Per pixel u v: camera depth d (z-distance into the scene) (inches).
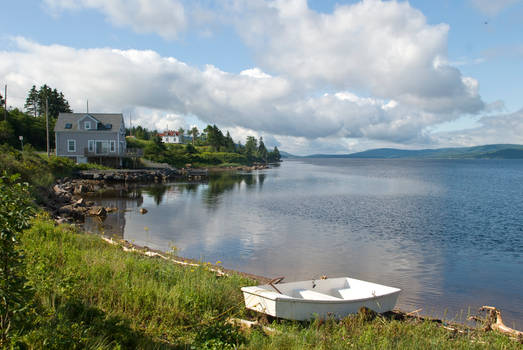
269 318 356.2
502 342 316.5
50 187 1432.1
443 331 335.9
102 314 264.8
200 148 5369.1
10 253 187.2
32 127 2728.8
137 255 533.0
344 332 298.7
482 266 668.1
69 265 372.5
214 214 1210.0
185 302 321.1
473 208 1432.1
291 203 1518.2
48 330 207.5
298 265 655.1
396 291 407.5
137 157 2667.3
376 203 1555.1
